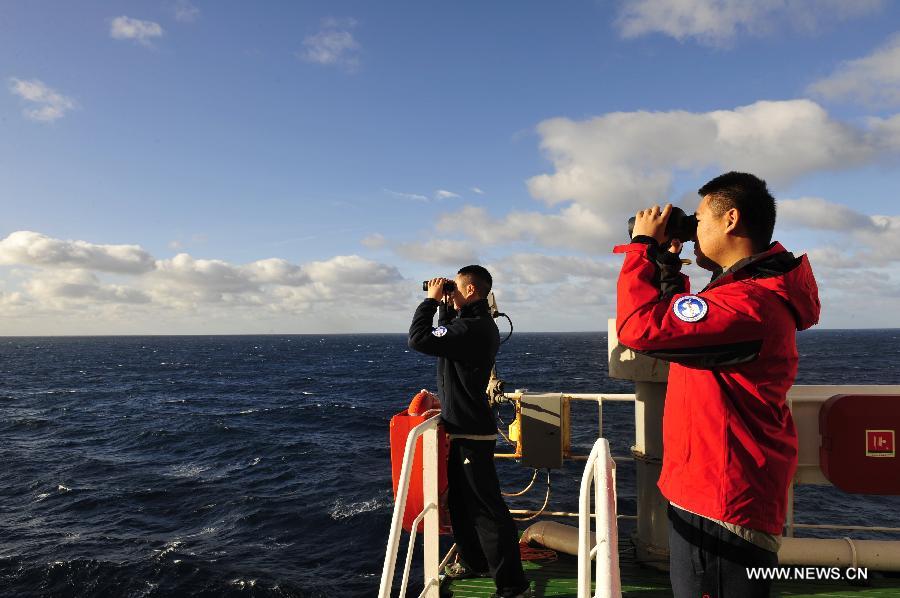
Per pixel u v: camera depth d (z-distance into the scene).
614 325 3.10
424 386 63.31
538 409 3.57
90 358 132.38
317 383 68.31
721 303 1.39
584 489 1.58
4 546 15.60
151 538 16.17
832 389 3.13
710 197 1.59
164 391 60.59
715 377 1.44
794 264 1.47
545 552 3.47
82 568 13.89
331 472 23.84
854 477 2.83
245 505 19.22
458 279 2.92
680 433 1.52
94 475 24.17
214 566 13.95
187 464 26.25
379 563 13.90
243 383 69.38
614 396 3.47
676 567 1.53
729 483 1.39
